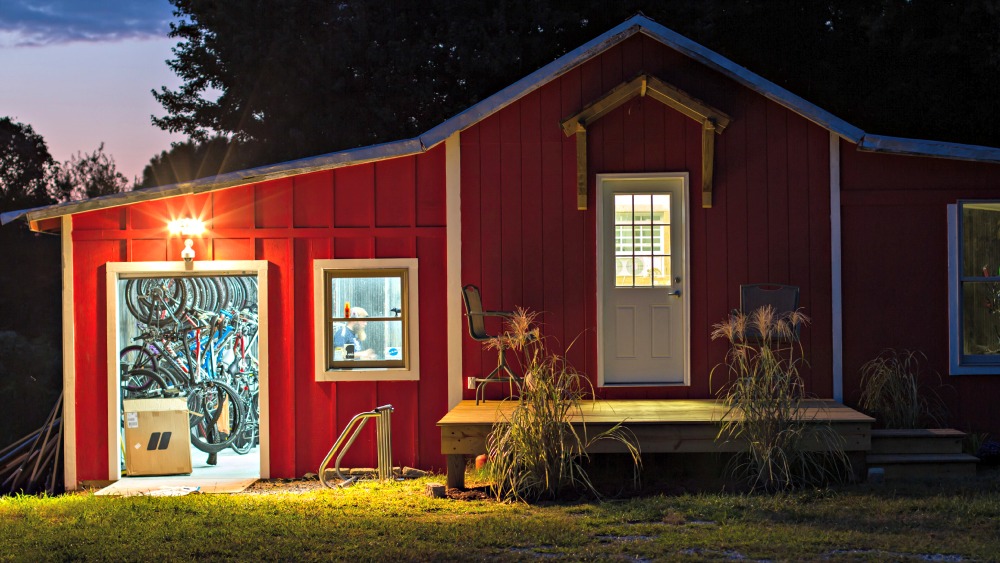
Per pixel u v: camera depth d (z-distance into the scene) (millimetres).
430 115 17797
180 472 10539
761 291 9891
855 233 10086
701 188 10125
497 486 8656
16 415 18484
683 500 7957
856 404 10039
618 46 10242
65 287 10219
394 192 10273
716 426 8664
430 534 7039
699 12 16703
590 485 8344
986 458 9500
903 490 8250
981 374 10023
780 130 10133
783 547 6438
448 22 17672
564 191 10195
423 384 10258
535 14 17281
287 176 10156
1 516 8141
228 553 6641
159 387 11023
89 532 7348
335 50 17469
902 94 15852
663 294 10242
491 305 10188
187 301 11750
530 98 10258
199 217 10250
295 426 10219
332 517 7727
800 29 16406
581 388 10094
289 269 10266
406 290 10242
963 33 15117
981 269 10609
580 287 10164
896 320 10055
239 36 18359
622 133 10172
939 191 10062
